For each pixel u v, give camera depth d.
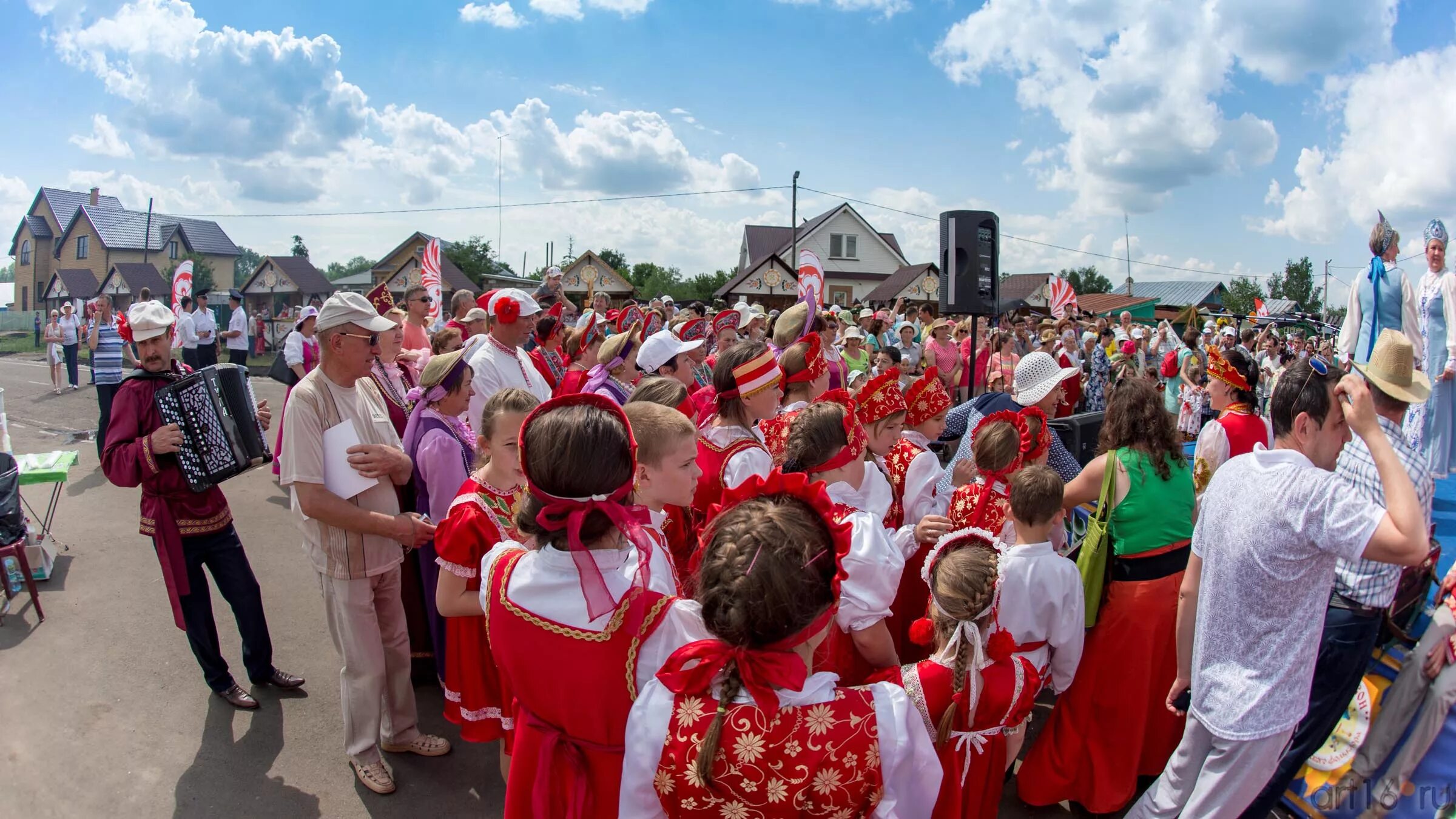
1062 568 2.73
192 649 4.15
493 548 1.86
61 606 4.89
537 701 1.71
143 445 3.44
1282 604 2.26
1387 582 2.47
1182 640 2.64
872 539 2.24
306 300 37.19
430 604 3.54
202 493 3.60
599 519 1.66
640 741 1.51
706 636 1.70
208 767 3.37
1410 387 2.56
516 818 1.76
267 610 4.94
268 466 8.80
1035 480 2.68
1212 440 3.71
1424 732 2.57
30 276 48.72
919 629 2.37
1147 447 3.05
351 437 3.03
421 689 4.08
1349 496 2.13
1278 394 2.46
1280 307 31.33
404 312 6.78
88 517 6.66
